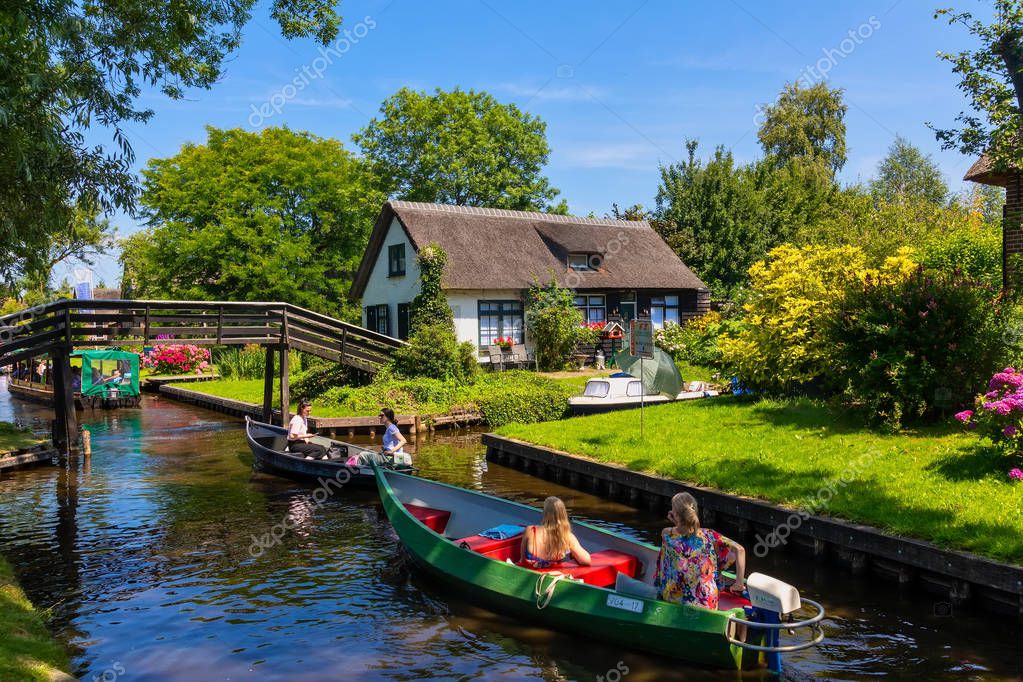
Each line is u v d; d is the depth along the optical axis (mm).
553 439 16438
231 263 40375
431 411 23266
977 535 8148
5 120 9969
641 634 7129
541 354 31234
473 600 8719
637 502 12969
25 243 13508
